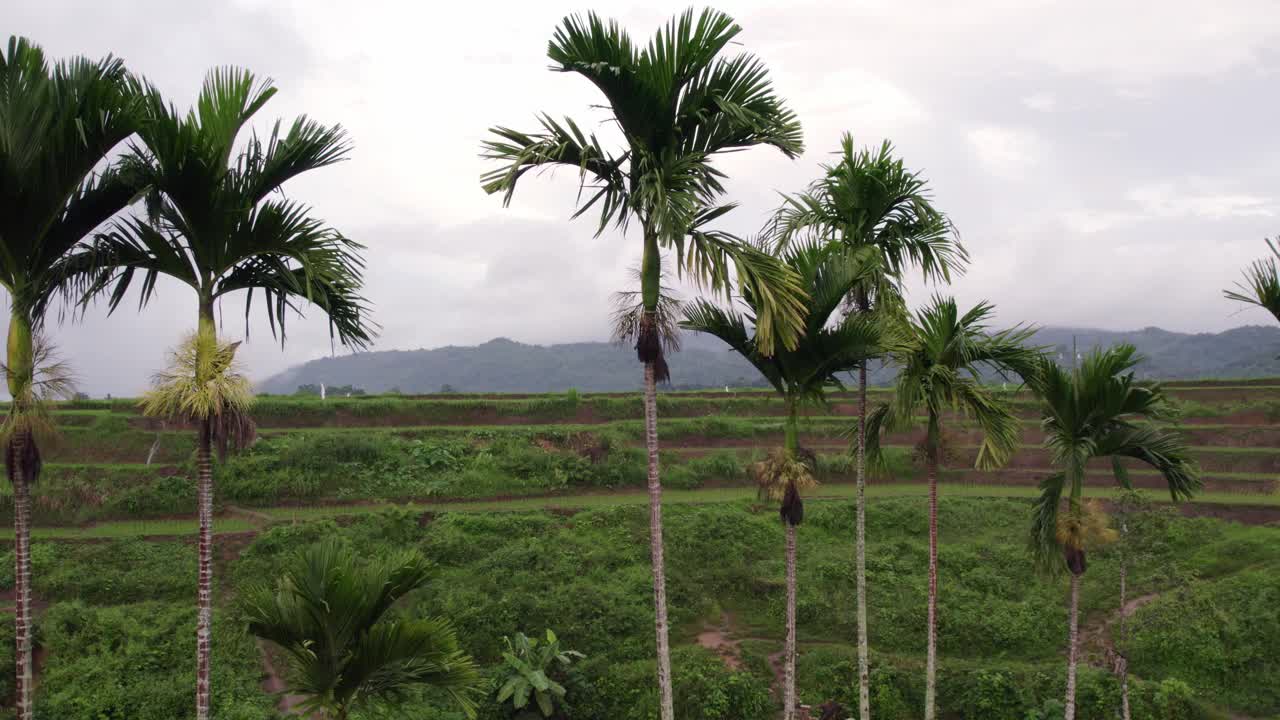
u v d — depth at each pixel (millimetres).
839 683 24500
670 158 12352
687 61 11938
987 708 23422
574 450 42094
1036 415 50688
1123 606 22234
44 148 10617
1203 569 30688
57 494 33000
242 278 12195
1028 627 27234
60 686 21719
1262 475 40969
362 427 45594
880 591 29719
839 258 15258
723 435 47156
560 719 22656
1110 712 22984
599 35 11594
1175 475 16266
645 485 40031
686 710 23203
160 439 39188
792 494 15742
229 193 11375
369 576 11703
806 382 15852
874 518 35969
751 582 30188
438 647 11969
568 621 26234
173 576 27844
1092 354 16250
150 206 10938
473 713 12586
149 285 11789
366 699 12375
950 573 31344
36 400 11328
